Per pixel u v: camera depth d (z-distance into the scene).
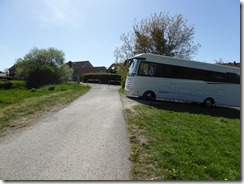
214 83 19.03
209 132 9.83
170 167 5.50
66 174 5.00
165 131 8.80
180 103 19.91
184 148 6.97
